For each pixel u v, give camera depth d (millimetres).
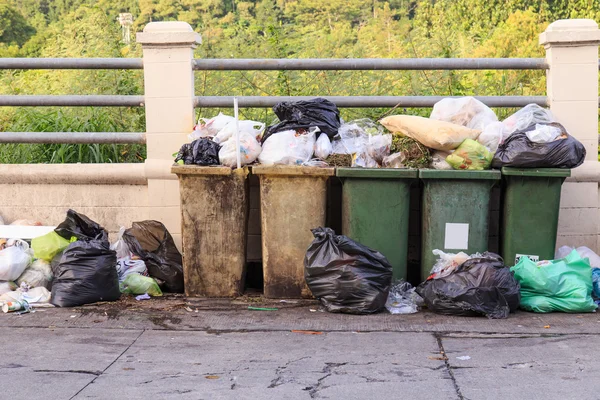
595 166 7289
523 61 7426
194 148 6734
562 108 7344
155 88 7508
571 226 7395
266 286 6809
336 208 7207
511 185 6629
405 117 6848
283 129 6863
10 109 9094
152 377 4910
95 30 9828
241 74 8945
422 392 4625
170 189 7539
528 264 6426
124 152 8336
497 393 4598
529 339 5652
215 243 6797
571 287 6340
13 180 7641
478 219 6629
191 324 6094
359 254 6332
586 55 7277
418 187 7133
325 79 8797
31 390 4676
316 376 4918
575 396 4543
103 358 5289
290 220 6719
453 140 6586
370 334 5812
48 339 5711
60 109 8766
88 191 7637
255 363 5180
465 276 6254
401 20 16297
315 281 6414
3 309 6363
